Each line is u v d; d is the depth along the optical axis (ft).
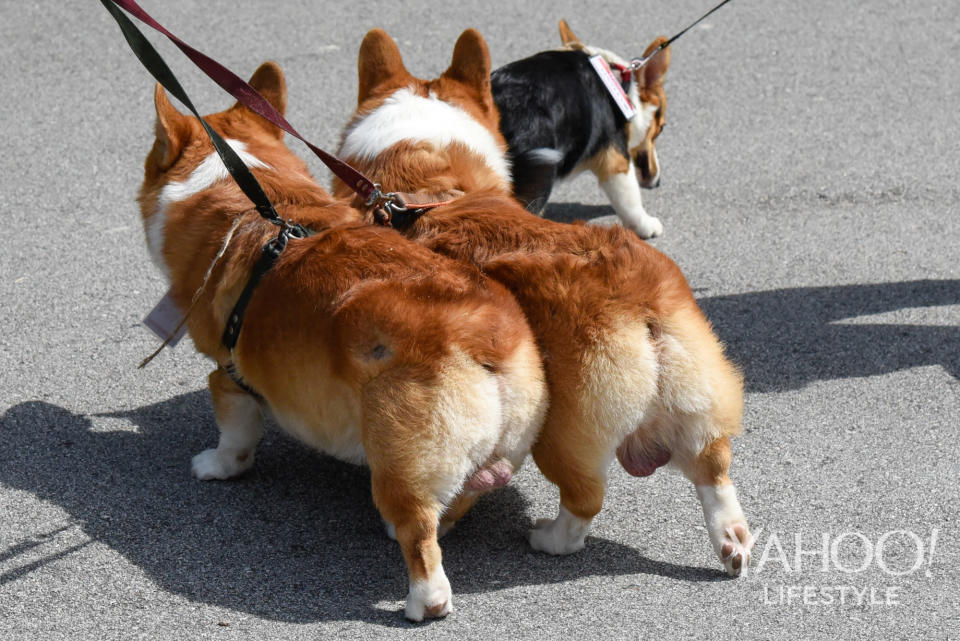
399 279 11.52
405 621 11.58
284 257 12.32
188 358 17.25
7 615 11.61
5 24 31.60
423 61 29.58
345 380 11.41
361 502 13.89
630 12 33.35
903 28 32.35
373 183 13.84
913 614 11.75
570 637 11.34
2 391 16.10
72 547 12.76
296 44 30.73
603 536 13.28
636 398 11.35
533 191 17.75
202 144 13.78
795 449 14.99
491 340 11.02
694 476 12.13
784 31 32.19
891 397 16.21
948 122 26.43
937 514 13.55
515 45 30.63
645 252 11.81
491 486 11.51
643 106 22.54
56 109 26.66
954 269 20.10
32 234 21.11
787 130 26.27
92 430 15.25
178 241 13.46
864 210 22.45
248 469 14.35
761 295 19.36
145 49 11.99
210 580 12.28
